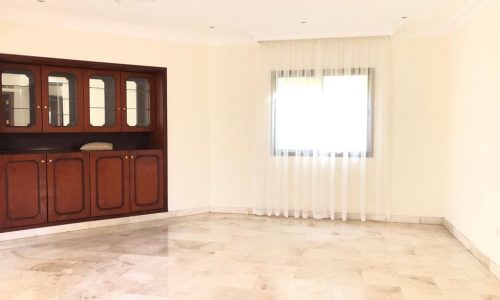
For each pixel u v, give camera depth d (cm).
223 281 328
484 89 373
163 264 365
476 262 373
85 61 473
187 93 545
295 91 527
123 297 298
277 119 533
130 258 381
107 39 486
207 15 448
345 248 412
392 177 515
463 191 430
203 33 532
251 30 512
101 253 395
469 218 410
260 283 324
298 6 413
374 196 519
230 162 563
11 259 377
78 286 317
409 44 500
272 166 541
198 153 559
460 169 441
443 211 502
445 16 445
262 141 542
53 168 457
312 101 522
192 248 412
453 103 470
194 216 550
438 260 378
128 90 520
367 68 503
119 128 510
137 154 513
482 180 375
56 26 454
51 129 464
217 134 564
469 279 333
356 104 509
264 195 548
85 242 431
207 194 570
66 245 420
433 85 497
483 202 372
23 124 450
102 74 495
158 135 538
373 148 513
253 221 521
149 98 534
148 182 523
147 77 530
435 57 494
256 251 403
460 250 407
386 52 496
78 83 479
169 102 532
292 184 542
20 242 429
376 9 421
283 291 309
